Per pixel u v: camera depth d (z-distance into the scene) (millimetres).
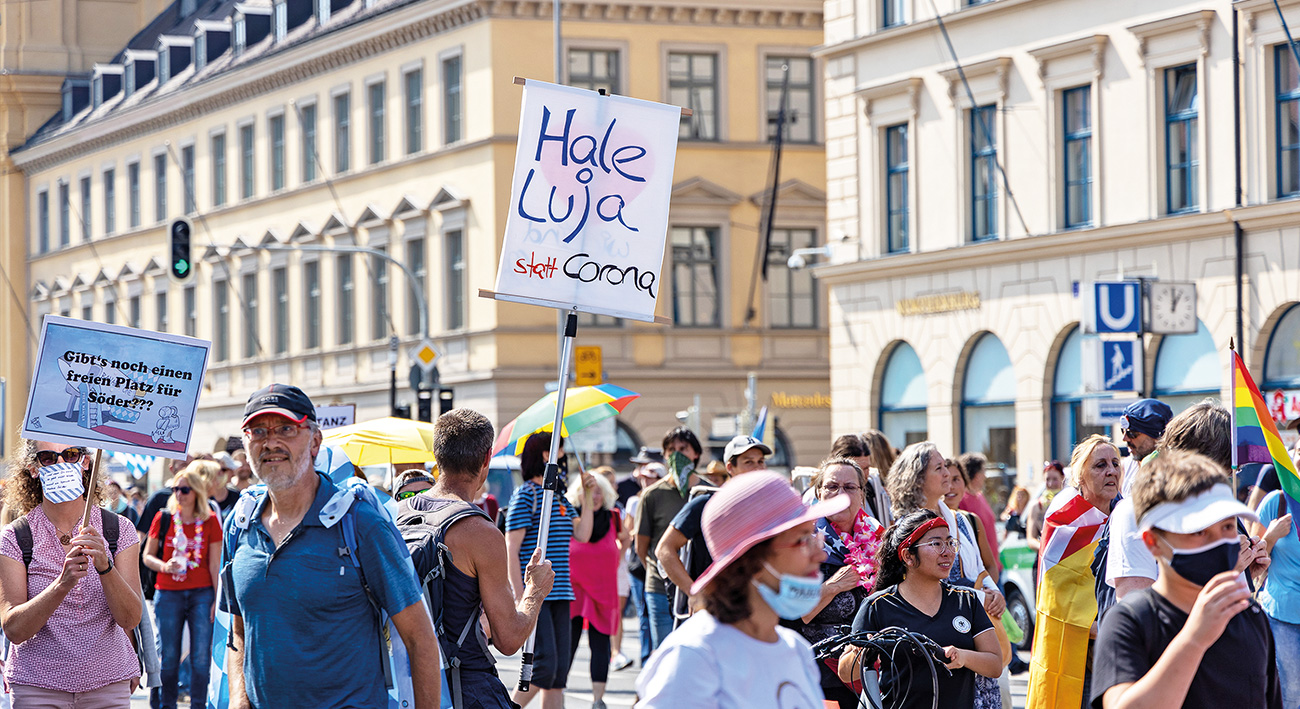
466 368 54844
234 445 22938
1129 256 36000
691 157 56031
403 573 7887
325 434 18078
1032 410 38406
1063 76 37375
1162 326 31734
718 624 5836
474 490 10047
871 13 42531
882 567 9633
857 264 42812
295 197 63812
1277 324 33094
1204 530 6297
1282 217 32406
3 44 86938
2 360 86438
